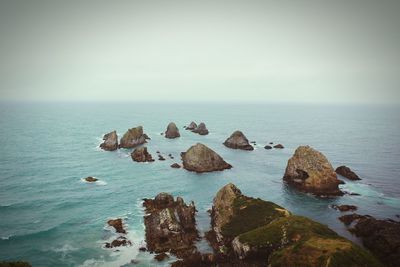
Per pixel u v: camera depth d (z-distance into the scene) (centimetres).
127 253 3600
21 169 7588
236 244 3484
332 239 2952
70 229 4250
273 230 3456
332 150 10819
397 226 4012
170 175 7431
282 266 2734
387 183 6800
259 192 6138
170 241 3784
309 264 2602
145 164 8562
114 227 4316
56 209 5016
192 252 3581
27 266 2448
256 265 3216
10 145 10675
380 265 2548
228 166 8212
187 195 5934
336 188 6038
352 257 2572
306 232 3241
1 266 2314
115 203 5369
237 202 4494
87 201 5444
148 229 4138
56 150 10194
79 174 7319
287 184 6675
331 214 4966
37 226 4328
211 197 5847
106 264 3356
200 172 7719
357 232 4175
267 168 8275
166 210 4209
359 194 5997
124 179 6994
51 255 3531
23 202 5297
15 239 3916
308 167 6269
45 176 7038
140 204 5334
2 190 5922
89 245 3794
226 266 3284
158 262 3406
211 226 4419
